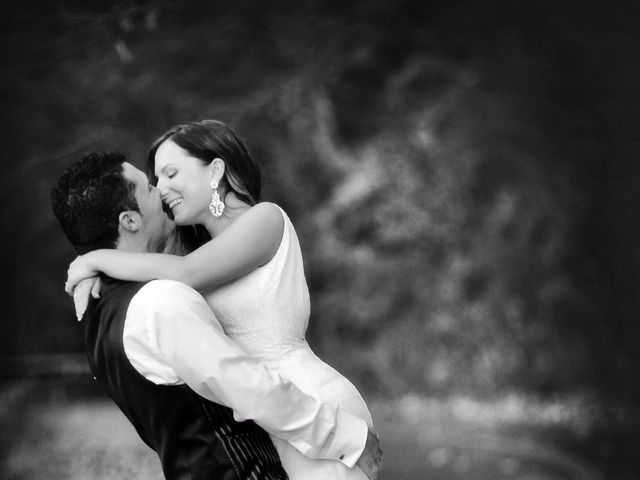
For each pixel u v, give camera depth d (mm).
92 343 2254
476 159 13797
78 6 13141
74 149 13789
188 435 2125
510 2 13602
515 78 13797
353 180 13906
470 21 13766
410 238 13797
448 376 13445
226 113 13891
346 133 14047
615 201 13555
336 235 13953
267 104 13898
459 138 13859
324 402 2312
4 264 13906
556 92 13727
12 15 13195
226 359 2090
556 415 12695
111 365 2184
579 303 13391
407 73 13969
